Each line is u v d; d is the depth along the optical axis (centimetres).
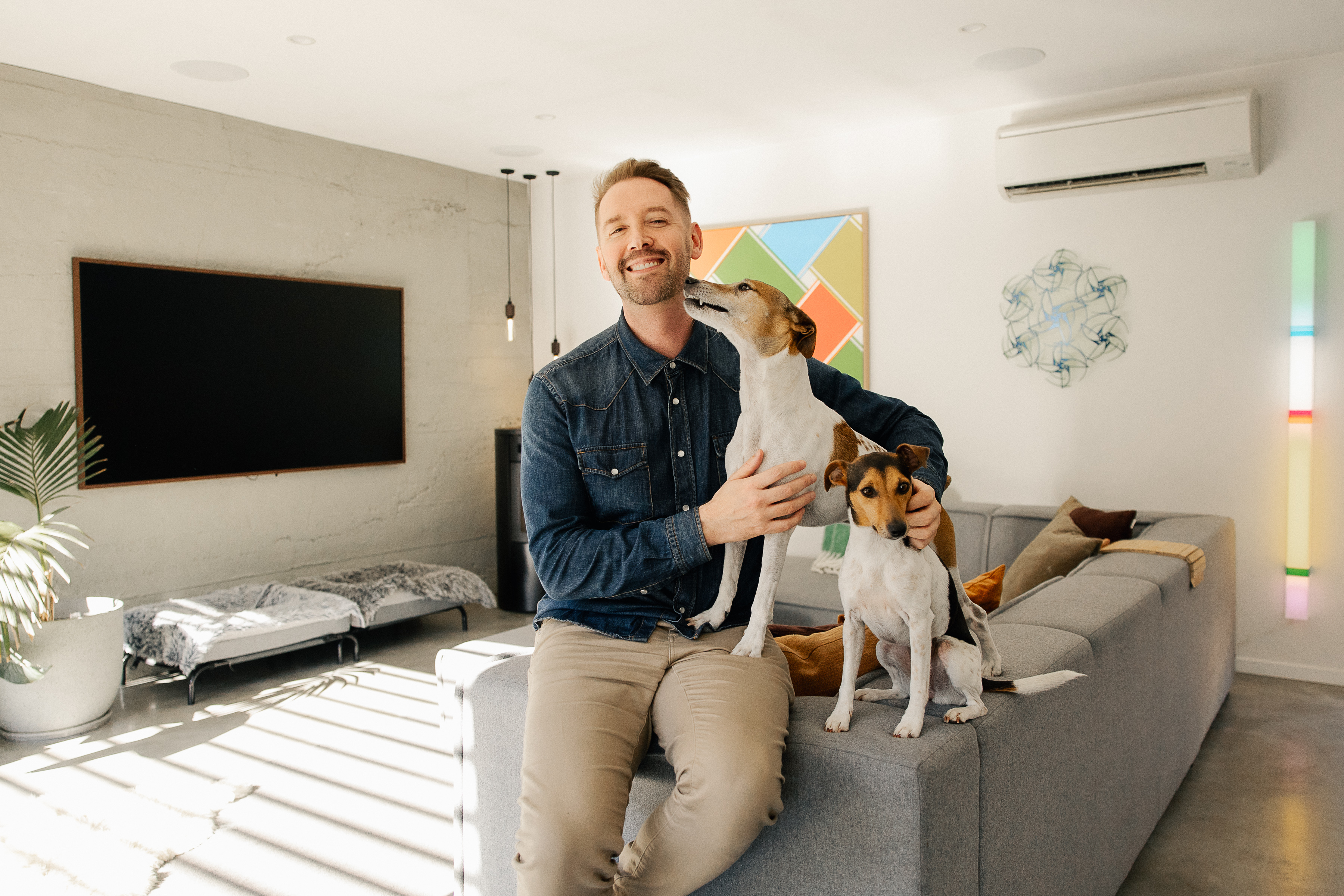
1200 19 302
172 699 334
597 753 120
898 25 305
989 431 408
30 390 341
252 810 236
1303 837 217
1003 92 376
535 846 116
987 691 135
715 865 114
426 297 485
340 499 446
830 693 149
